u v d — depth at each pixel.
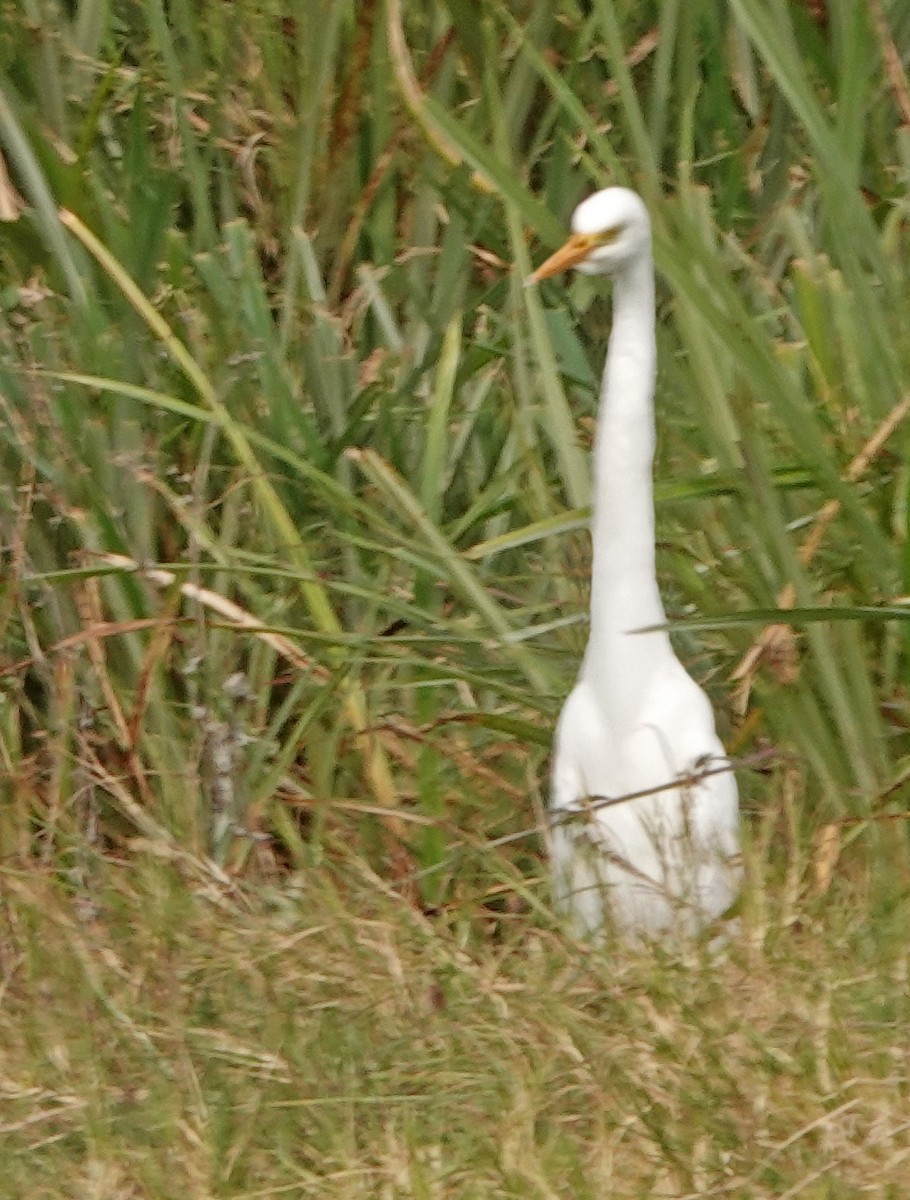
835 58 13.25
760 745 11.16
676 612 11.58
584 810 9.80
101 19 13.22
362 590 10.85
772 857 10.52
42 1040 9.05
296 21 12.91
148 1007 9.12
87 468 11.63
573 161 13.03
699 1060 8.37
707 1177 7.99
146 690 10.77
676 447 11.69
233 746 10.95
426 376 12.60
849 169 11.30
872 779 10.66
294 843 10.77
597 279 12.83
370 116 13.06
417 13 13.24
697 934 9.30
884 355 11.26
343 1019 9.01
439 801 10.96
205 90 13.28
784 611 9.84
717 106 13.38
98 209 12.39
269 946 9.23
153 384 12.10
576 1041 8.59
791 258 13.24
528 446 11.41
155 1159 8.35
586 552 11.86
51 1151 8.60
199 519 11.25
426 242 13.09
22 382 11.96
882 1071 8.51
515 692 10.97
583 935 9.55
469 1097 8.59
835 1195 7.82
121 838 10.91
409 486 12.17
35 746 11.97
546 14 13.13
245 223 12.14
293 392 12.14
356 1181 8.16
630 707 10.27
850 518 10.74
